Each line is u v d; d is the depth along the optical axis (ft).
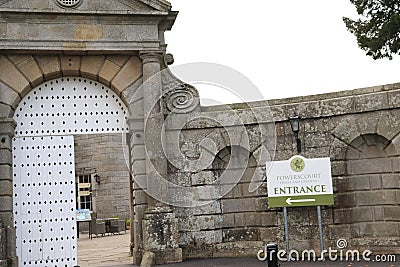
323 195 47.47
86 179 107.45
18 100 50.85
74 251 50.90
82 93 53.16
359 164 51.37
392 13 67.31
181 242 52.34
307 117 51.90
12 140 51.06
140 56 51.93
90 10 50.72
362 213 50.80
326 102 51.55
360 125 50.39
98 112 53.31
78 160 108.06
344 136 50.83
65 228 51.11
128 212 106.01
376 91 50.03
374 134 50.03
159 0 51.75
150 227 49.57
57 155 51.96
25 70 50.88
